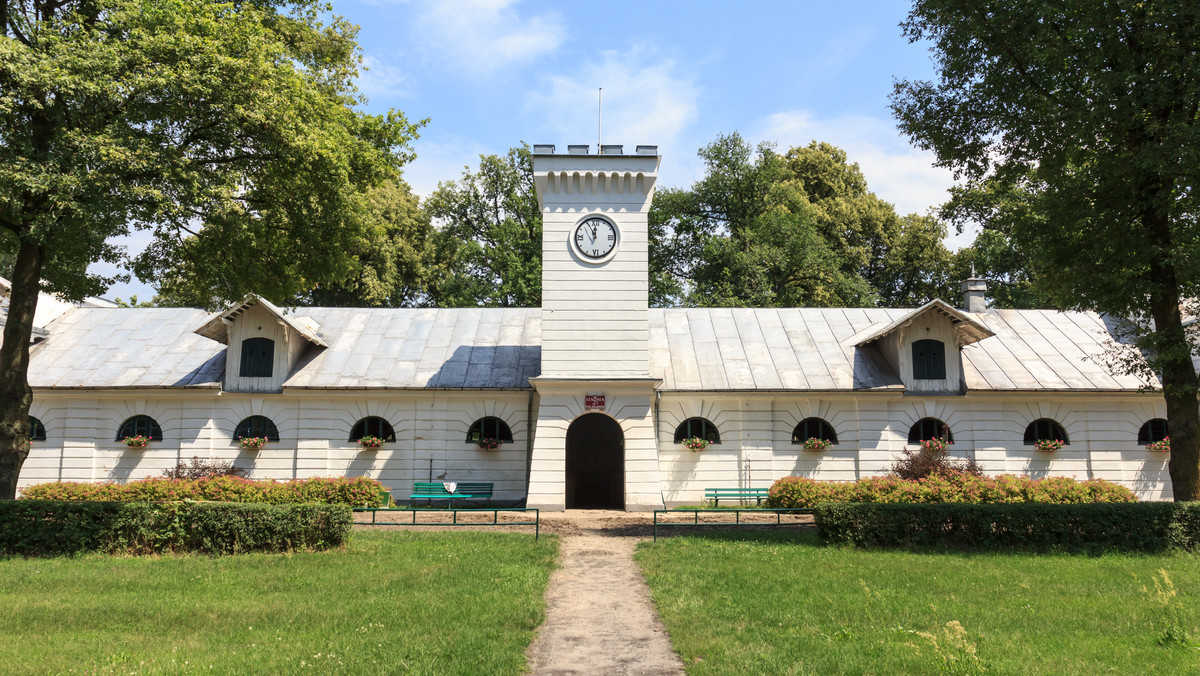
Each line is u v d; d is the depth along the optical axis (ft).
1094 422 92.58
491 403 91.76
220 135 61.52
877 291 166.91
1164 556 54.60
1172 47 54.19
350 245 72.90
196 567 48.16
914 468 83.92
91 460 89.35
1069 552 55.57
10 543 52.70
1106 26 55.36
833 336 99.71
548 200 85.05
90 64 53.16
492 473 90.48
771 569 48.85
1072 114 56.24
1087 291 61.87
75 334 98.07
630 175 84.23
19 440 59.41
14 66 51.26
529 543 58.49
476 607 39.27
